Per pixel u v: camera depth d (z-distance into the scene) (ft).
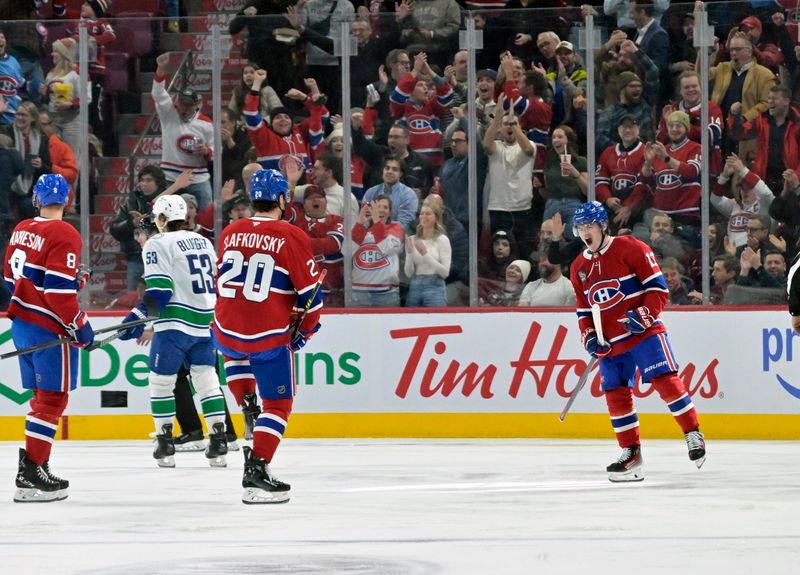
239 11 124.47
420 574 38.68
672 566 39.91
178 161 98.53
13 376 96.17
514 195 96.07
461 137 96.32
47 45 98.48
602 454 81.82
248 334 55.21
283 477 69.00
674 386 66.13
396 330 95.20
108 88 98.53
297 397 95.71
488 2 120.16
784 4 93.25
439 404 94.73
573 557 41.83
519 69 95.66
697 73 94.38
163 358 74.64
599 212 65.57
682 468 72.64
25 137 98.73
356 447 87.40
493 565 40.32
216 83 98.12
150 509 55.62
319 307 55.93
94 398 96.32
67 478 69.36
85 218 98.53
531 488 63.36
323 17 97.66
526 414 93.97
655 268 65.41
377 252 97.04
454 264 96.78
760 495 59.93
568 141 95.71
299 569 39.73
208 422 75.77
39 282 58.44
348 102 97.04
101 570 39.93
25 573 39.50
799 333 68.44
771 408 91.76
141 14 125.90
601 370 67.31
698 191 94.58
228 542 45.75
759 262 93.86
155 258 73.77
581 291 66.95
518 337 94.12
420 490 62.80
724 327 92.38
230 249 56.03
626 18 94.99
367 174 97.14
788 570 39.06
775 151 93.40
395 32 96.58
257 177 56.75
